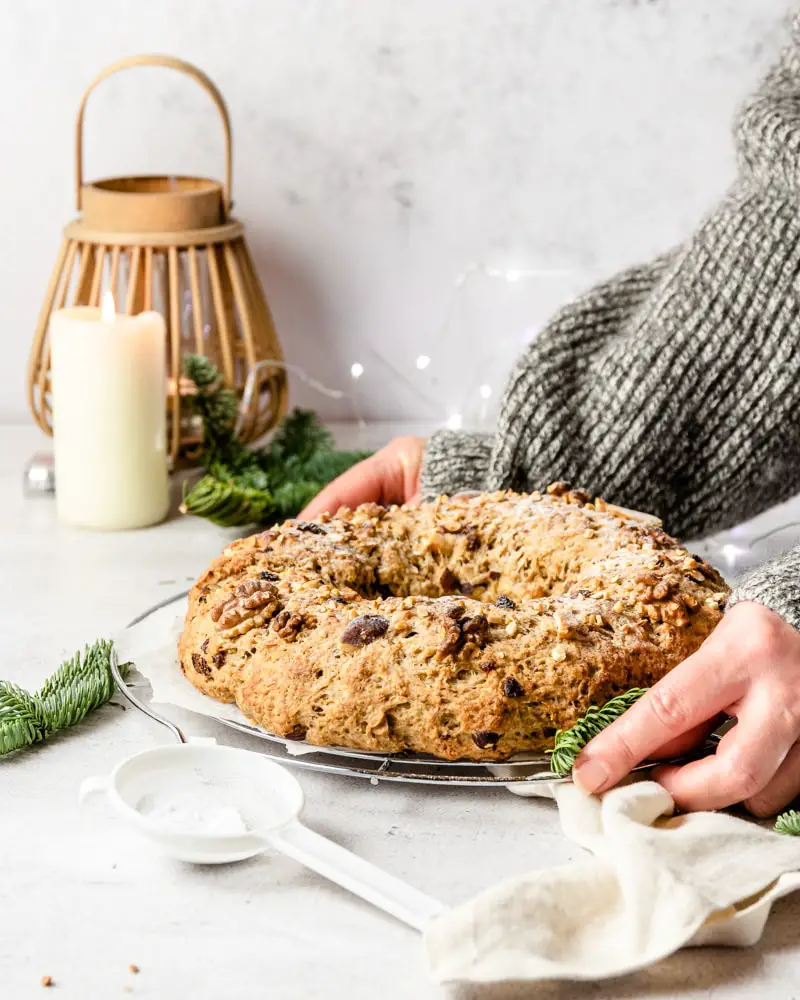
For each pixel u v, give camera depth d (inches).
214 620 38.0
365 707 36.1
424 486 47.0
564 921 32.1
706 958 32.3
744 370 44.9
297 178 58.7
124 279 53.5
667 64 57.9
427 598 37.9
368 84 57.9
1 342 59.9
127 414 50.3
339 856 33.9
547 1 57.1
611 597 38.1
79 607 45.2
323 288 60.1
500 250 59.9
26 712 38.1
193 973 31.8
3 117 57.5
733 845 33.4
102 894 33.6
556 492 43.3
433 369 61.2
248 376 55.2
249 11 56.9
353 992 31.4
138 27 56.9
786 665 35.3
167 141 58.1
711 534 47.1
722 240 45.3
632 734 35.1
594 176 59.1
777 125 44.3
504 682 36.0
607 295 47.7
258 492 48.9
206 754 36.0
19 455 57.5
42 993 31.3
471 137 58.6
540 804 36.5
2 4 56.3
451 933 31.5
